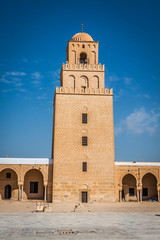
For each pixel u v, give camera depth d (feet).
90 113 152.97
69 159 145.59
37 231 60.59
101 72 162.71
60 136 147.95
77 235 56.29
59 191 141.90
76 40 169.68
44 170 148.46
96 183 144.46
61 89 154.20
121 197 156.66
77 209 103.86
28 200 149.07
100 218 83.66
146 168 157.38
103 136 150.51
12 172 157.07
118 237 54.29
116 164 155.94
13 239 52.06
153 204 138.62
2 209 110.32
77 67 161.38
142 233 58.70
